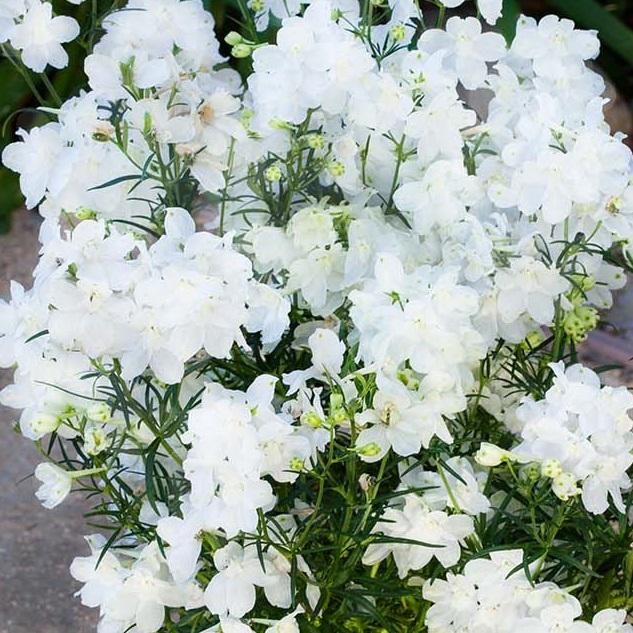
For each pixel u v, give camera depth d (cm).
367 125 109
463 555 109
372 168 115
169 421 109
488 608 107
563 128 108
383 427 105
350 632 110
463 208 111
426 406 105
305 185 113
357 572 112
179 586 109
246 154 113
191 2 114
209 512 103
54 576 148
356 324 106
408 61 111
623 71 236
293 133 113
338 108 108
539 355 116
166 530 105
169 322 101
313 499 111
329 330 106
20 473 160
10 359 110
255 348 113
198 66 116
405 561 108
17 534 152
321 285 112
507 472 112
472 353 108
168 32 113
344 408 103
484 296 111
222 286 101
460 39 115
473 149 116
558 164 107
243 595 106
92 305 102
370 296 106
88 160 111
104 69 110
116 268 102
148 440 111
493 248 110
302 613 108
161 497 110
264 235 112
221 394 103
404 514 108
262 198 114
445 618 108
